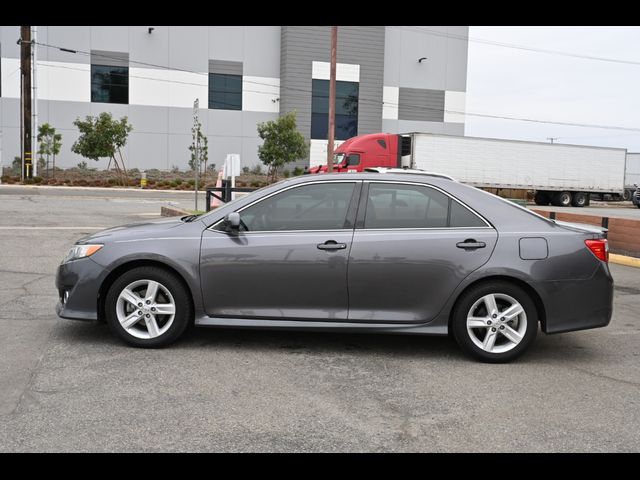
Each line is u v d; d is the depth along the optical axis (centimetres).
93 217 1669
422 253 531
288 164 4650
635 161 4847
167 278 541
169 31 4453
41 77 4231
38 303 713
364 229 541
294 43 4612
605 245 549
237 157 1716
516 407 436
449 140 3434
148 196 2869
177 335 546
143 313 545
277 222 547
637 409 437
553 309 532
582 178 3769
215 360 523
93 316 546
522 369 523
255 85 4672
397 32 4944
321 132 4750
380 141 3338
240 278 538
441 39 5050
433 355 556
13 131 4228
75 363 505
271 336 602
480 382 487
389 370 511
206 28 4531
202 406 423
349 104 4797
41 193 2727
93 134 3688
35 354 525
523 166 3619
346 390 461
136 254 539
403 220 544
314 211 548
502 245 532
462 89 5156
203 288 539
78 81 4303
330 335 611
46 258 1017
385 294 536
